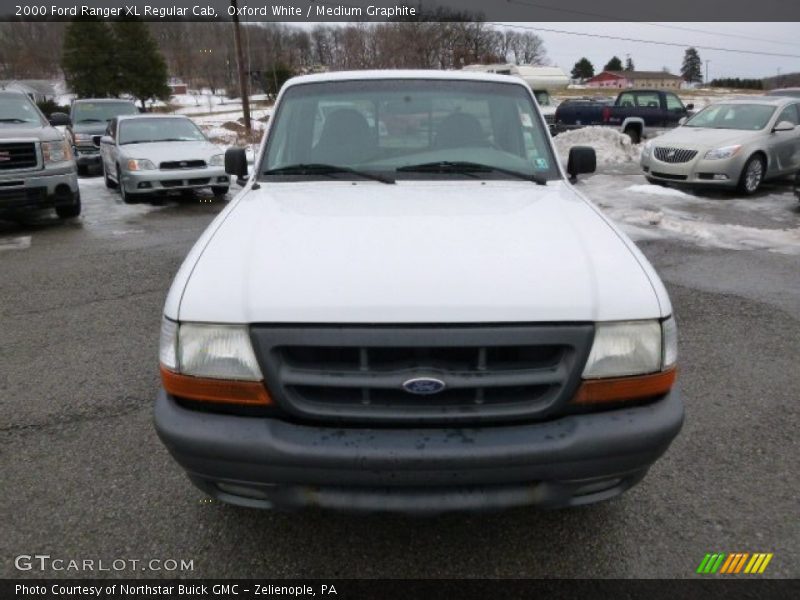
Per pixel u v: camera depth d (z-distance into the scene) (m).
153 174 10.26
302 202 2.71
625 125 20.38
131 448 3.07
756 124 11.11
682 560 2.32
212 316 1.95
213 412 1.99
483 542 2.43
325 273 2.01
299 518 2.57
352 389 1.92
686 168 10.75
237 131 26.70
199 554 2.37
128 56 50.22
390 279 1.97
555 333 1.90
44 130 8.65
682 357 4.11
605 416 1.97
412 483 1.89
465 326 1.88
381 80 3.46
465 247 2.16
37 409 3.46
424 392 1.88
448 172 3.12
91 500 2.68
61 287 5.77
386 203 2.67
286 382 1.91
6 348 4.34
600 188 11.67
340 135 3.29
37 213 9.98
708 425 3.26
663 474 2.84
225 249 2.23
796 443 3.09
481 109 3.38
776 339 4.41
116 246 7.42
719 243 7.32
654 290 2.04
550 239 2.25
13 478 2.83
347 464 1.86
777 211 9.40
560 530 2.49
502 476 1.90
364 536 2.47
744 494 2.70
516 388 1.94
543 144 3.34
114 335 4.55
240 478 1.95
